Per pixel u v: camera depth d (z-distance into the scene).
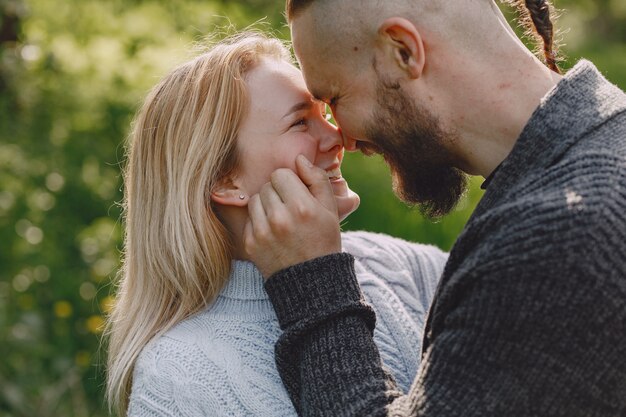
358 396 1.40
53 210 4.13
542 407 1.23
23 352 3.38
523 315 1.23
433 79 1.46
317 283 1.52
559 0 8.32
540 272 1.23
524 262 1.24
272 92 1.66
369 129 1.52
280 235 1.55
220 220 1.71
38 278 3.83
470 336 1.27
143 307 1.70
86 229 4.03
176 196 1.67
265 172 1.65
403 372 1.68
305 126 1.67
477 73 1.44
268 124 1.65
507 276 1.25
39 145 4.25
